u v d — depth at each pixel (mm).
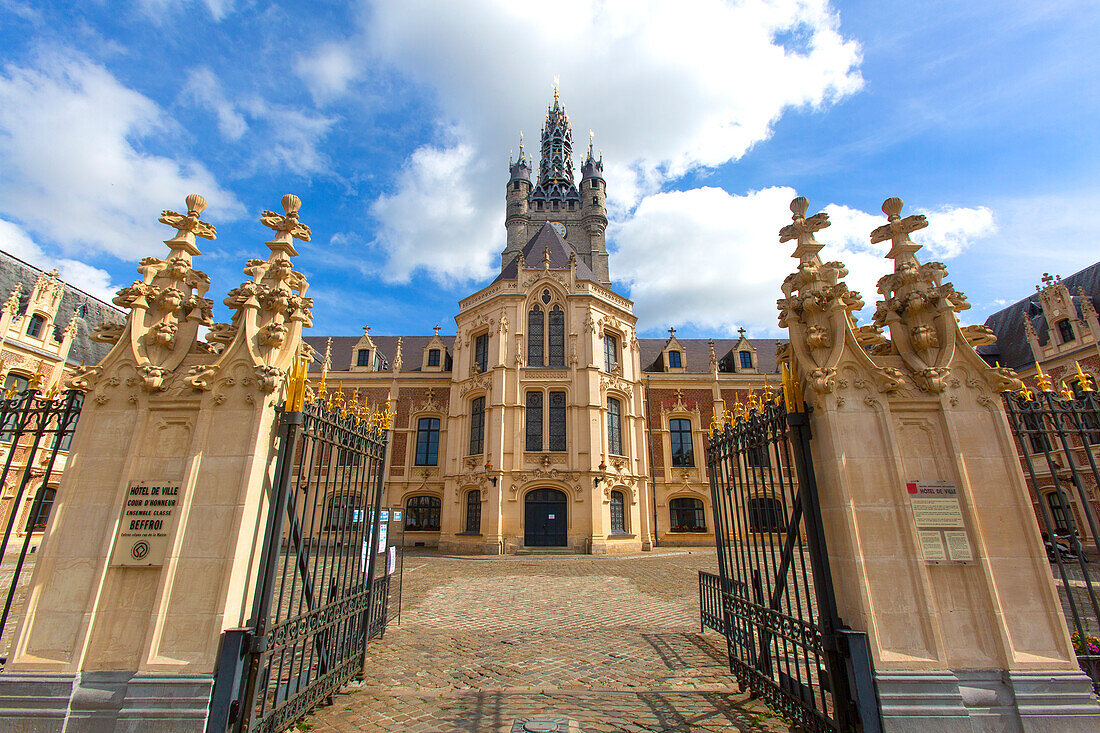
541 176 54219
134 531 5000
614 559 24641
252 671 4648
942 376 5395
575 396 29281
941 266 5684
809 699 5211
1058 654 4805
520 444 28391
